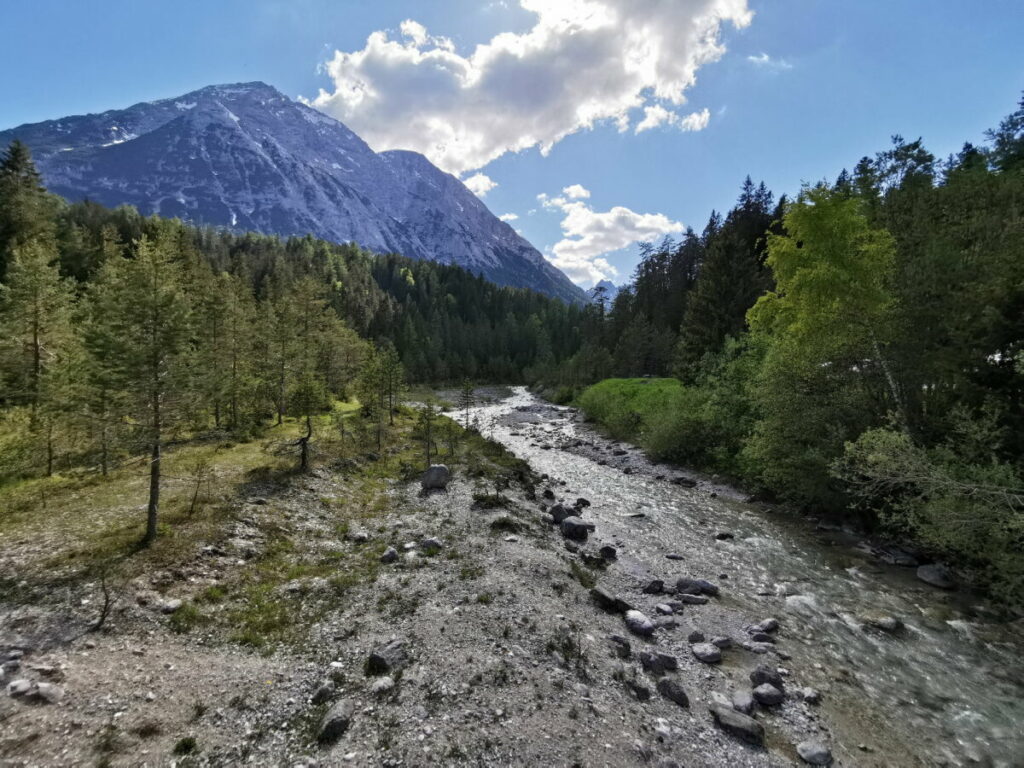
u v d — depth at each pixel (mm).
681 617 14734
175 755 8008
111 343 13883
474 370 131625
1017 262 16828
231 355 42000
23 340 30828
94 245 73000
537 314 174750
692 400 37125
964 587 16578
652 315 92250
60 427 23359
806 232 21844
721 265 53656
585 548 20203
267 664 10672
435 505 23609
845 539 21500
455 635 11781
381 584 14727
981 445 15781
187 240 90375
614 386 62125
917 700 11109
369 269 198125
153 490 15312
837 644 13414
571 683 10523
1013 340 16672
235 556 15578
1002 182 28719
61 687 9016
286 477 24500
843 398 22203
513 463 34094
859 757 9375
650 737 9320
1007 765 9227
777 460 24969
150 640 10945
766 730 9961
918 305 19641
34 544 14703
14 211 54375
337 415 42844
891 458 15594
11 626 10625
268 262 141500
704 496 28625
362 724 8906
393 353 50844
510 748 8500
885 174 38594
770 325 25781
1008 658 12688
